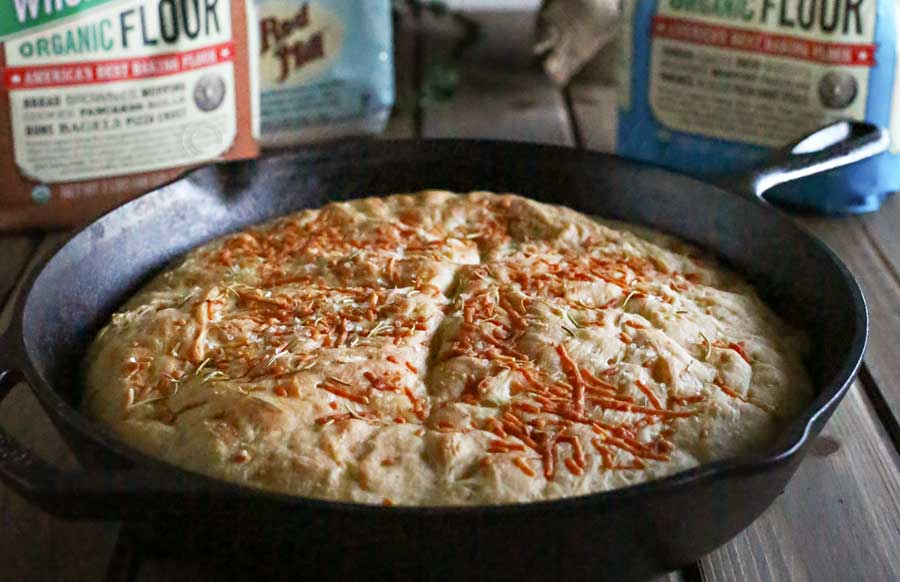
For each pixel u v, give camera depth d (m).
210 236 0.60
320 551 0.40
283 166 0.62
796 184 0.73
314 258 0.56
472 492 0.43
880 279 0.67
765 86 0.72
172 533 0.41
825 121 0.72
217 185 0.60
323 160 0.62
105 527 0.49
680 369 0.48
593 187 0.62
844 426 0.55
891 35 0.69
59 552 0.48
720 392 0.48
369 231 0.58
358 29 0.81
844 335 0.49
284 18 0.79
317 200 0.63
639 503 0.39
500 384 0.47
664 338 0.50
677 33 0.74
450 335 0.50
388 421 0.46
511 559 0.40
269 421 0.45
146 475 0.39
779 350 0.52
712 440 0.46
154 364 0.49
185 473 0.39
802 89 0.71
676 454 0.45
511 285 0.53
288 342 0.49
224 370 0.48
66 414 0.42
